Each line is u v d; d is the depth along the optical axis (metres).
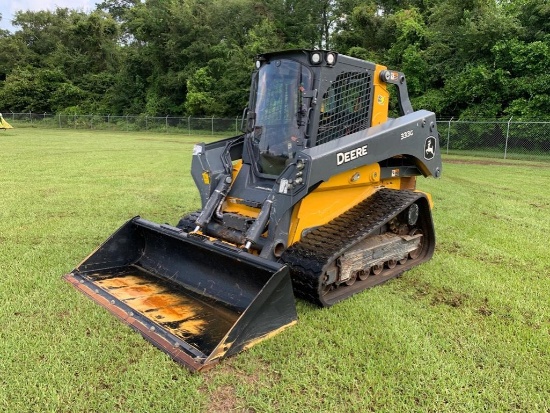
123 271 4.45
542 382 2.89
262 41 33.75
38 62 50.59
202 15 38.00
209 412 2.56
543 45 19.42
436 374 2.95
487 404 2.68
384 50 28.50
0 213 6.90
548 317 3.82
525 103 19.52
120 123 36.97
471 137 20.05
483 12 21.53
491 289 4.40
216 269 3.95
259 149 4.52
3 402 2.55
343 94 4.39
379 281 4.52
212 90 34.78
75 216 6.83
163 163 13.81
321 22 38.56
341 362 3.05
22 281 4.23
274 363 3.02
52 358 2.98
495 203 8.71
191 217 4.99
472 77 20.73
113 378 2.80
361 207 4.54
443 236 6.34
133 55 41.09
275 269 3.28
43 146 19.30
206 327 3.37
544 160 17.34
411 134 4.88
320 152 3.82
